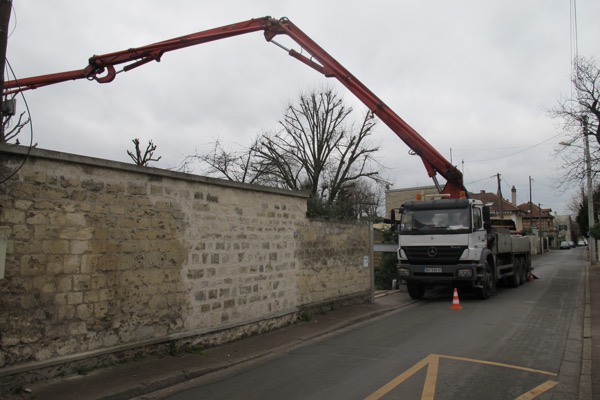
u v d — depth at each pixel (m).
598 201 41.84
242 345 8.30
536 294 16.28
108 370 6.21
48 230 5.77
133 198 6.84
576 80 18.38
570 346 8.28
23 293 5.48
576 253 59.34
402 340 8.82
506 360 7.25
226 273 8.50
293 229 10.57
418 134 15.02
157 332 7.13
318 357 7.59
